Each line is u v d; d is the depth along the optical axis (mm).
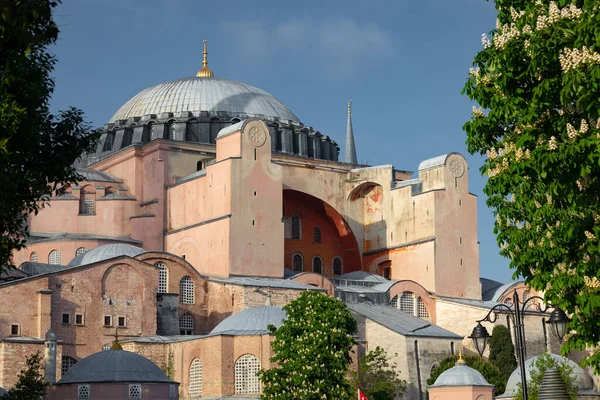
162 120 122312
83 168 121875
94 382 83812
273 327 86688
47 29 36031
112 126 125688
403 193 121125
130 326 97438
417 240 118625
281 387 81438
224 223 106500
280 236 109188
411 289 114438
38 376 79750
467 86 40906
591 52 35656
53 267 102688
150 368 86812
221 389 90688
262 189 108875
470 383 93062
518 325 46875
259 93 131500
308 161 123125
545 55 37156
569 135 37031
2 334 90250
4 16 32281
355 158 142125
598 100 35469
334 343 83562
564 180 37531
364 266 124438
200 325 103688
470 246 119438
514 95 39406
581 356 115625
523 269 43500
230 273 105312
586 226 39812
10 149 37750
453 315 114312
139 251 104312
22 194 41844
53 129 44625
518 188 41594
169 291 102312
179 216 113562
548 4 39188
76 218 115500
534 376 92938
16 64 38375
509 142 40500
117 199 116000
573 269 41125
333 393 81188
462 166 120375
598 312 41406
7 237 39312
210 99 126312
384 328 104562
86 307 95438
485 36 40531
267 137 110250
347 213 124250
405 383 101500
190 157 117625
